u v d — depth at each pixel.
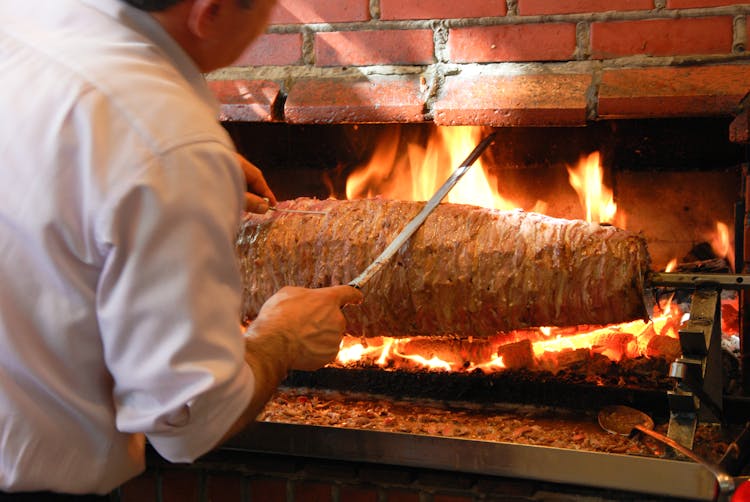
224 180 0.95
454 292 1.66
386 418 1.80
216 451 1.82
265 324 1.18
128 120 0.91
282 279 1.76
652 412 1.80
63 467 1.05
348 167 2.40
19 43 0.99
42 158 0.91
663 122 2.13
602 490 1.59
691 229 2.22
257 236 1.78
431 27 2.04
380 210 1.75
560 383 1.85
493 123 1.94
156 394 0.94
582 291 1.59
